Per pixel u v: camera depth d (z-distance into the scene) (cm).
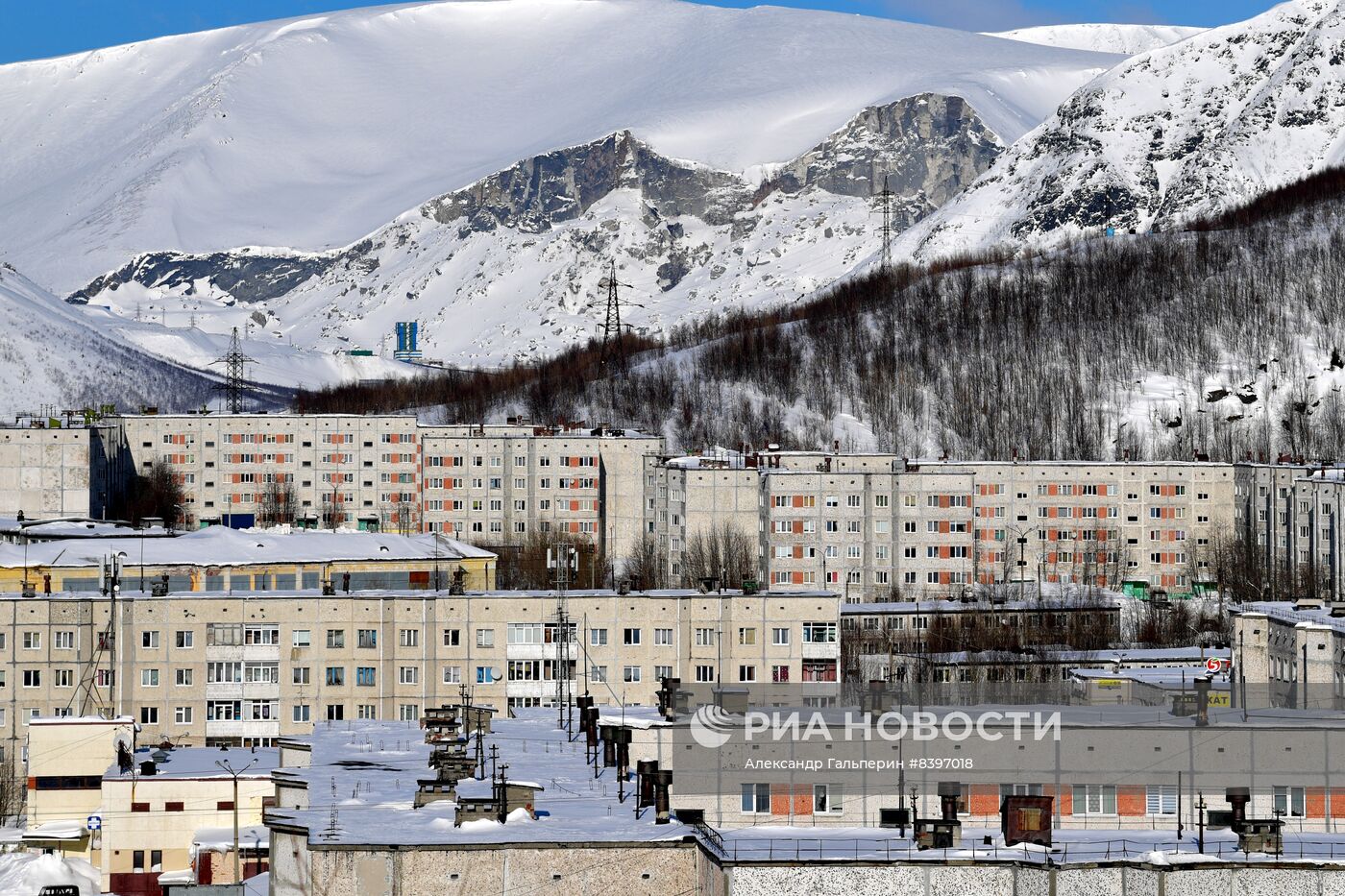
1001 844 14338
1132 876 13375
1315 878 13250
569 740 19625
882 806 15338
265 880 18675
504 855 14150
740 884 13500
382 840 14300
